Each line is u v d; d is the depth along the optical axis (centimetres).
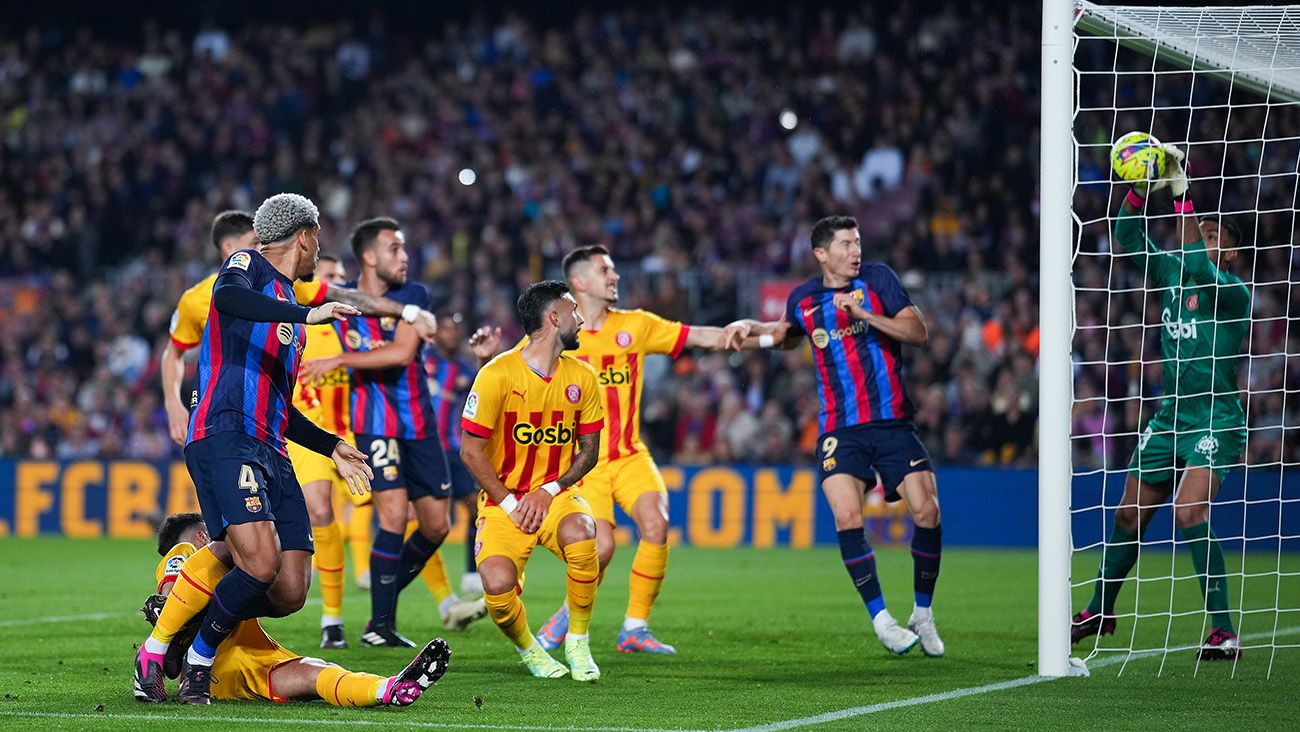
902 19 7162
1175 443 2266
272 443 1719
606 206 6869
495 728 1563
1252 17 2194
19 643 2445
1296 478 4800
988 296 5597
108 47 8081
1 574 4012
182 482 5625
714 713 1689
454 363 3328
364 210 7062
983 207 6253
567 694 1848
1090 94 6200
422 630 2686
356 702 1672
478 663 2192
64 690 1853
